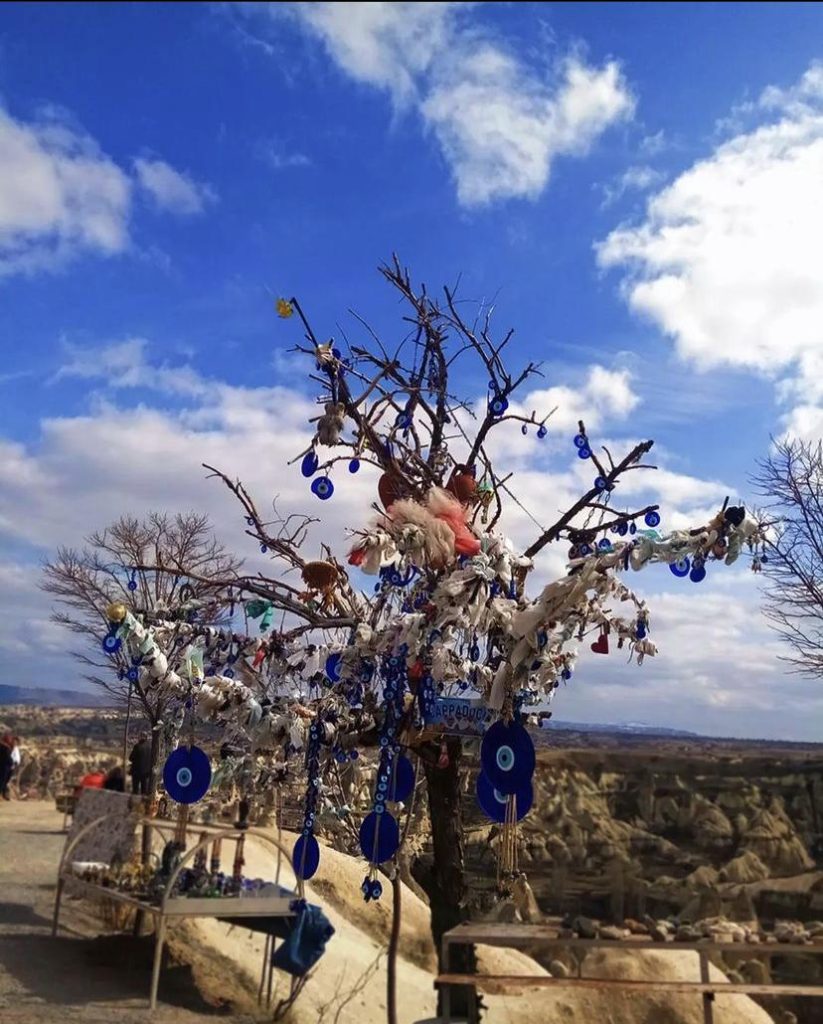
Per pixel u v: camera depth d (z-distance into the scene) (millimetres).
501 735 6027
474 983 5762
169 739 8102
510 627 5957
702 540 5699
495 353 7719
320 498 6961
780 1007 10875
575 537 7500
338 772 8375
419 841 9469
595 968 9914
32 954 7172
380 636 6594
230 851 9930
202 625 7129
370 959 9445
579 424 7469
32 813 17594
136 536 15977
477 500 7359
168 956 7289
